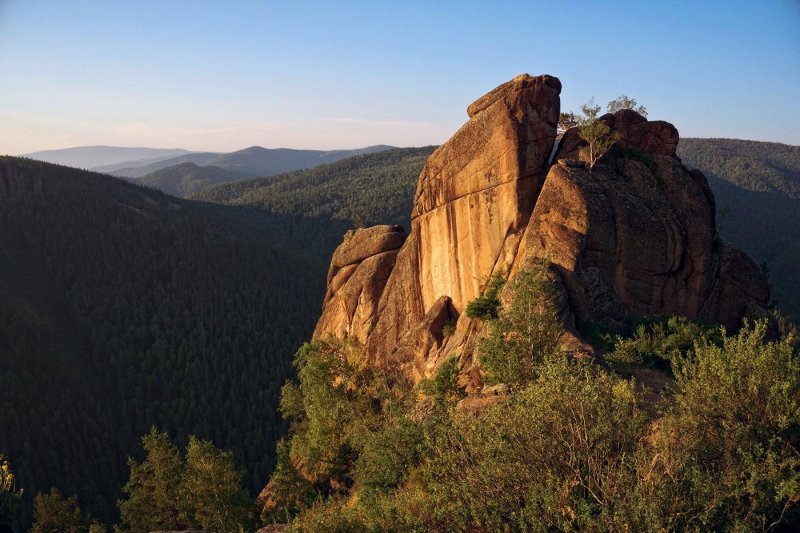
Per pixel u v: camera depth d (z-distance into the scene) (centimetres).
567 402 1420
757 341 1559
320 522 1775
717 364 1518
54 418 14650
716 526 1209
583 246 3344
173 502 3784
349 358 4631
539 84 3912
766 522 1241
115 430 15062
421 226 4691
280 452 3741
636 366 2681
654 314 3388
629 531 1173
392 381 4241
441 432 1672
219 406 15962
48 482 12656
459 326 3991
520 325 2627
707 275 3503
